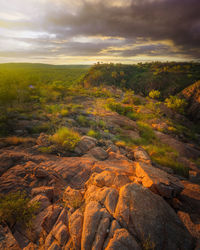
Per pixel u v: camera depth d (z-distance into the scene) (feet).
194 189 14.76
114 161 19.35
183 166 23.00
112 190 9.77
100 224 7.63
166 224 7.96
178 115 152.66
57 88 117.60
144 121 67.00
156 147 33.27
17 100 59.26
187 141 58.95
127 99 133.39
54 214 9.43
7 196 10.53
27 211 9.53
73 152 21.84
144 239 7.04
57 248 7.30
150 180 11.33
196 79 338.95
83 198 10.83
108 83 401.08
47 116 43.09
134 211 8.13
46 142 22.95
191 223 8.86
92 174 13.80
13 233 8.68
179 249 7.04
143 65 547.49
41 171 14.12
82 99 98.02
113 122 49.47
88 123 41.63
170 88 345.10
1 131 27.43
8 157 17.02
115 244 6.50
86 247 6.94
